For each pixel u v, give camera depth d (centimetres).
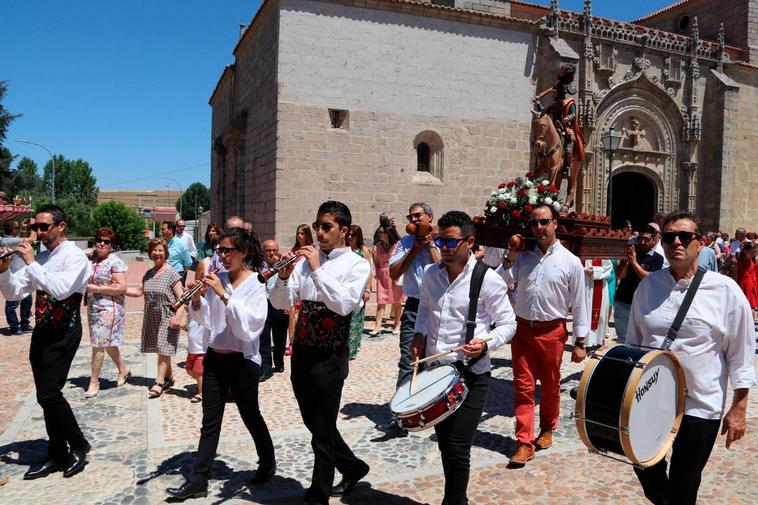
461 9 1875
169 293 729
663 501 364
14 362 888
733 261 1323
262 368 805
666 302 347
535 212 541
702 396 336
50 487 459
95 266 714
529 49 2000
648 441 322
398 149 1842
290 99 1720
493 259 831
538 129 885
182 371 836
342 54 1772
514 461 504
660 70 2217
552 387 546
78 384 762
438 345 415
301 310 422
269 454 464
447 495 381
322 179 1759
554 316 536
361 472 449
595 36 2078
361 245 902
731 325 332
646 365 317
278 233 1717
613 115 2148
